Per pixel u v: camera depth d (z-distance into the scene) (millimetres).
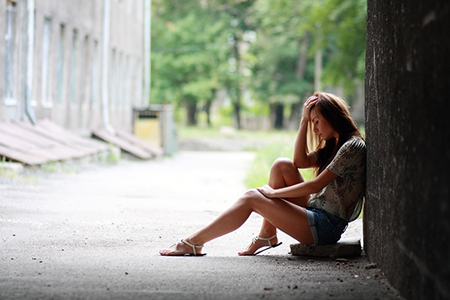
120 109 31000
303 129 5973
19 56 17703
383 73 4730
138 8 35156
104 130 27250
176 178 16562
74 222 8109
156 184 14477
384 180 4715
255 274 4965
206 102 72000
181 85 62938
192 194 12391
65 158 16703
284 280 4723
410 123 3861
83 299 4047
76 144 19641
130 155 25203
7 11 17203
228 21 64875
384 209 4730
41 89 19672
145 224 8172
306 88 63375
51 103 20797
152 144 30906
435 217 3312
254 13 65125
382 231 4828
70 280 4656
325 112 5762
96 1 26016
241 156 32625
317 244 5758
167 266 5293
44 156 15297
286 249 6430
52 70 20844
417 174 3686
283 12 55156
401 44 4125
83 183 13492
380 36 4871
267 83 65312
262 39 64312
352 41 39312
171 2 67000
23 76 17953
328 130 5797
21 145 15234
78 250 6148
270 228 6012
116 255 5879
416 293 3719
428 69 3465
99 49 26656
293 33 61469
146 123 31047
